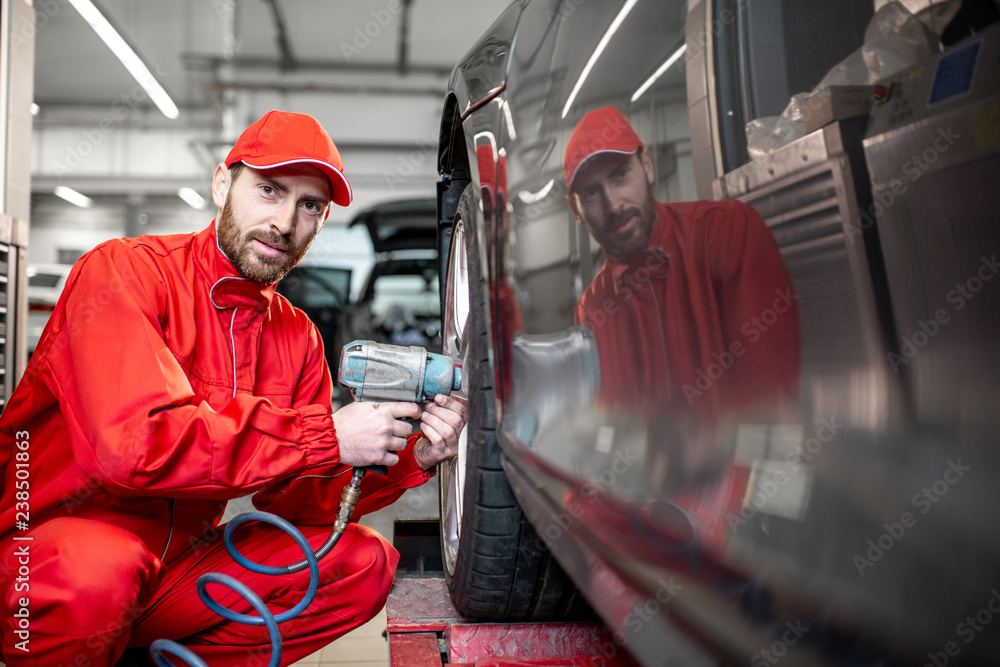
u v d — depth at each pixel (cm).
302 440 99
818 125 47
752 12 52
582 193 70
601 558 70
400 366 107
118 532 99
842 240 45
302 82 1222
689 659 60
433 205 600
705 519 54
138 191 1312
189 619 109
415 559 162
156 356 98
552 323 76
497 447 95
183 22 1033
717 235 55
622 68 67
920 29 41
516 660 97
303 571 112
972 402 38
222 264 116
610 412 66
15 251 256
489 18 1067
